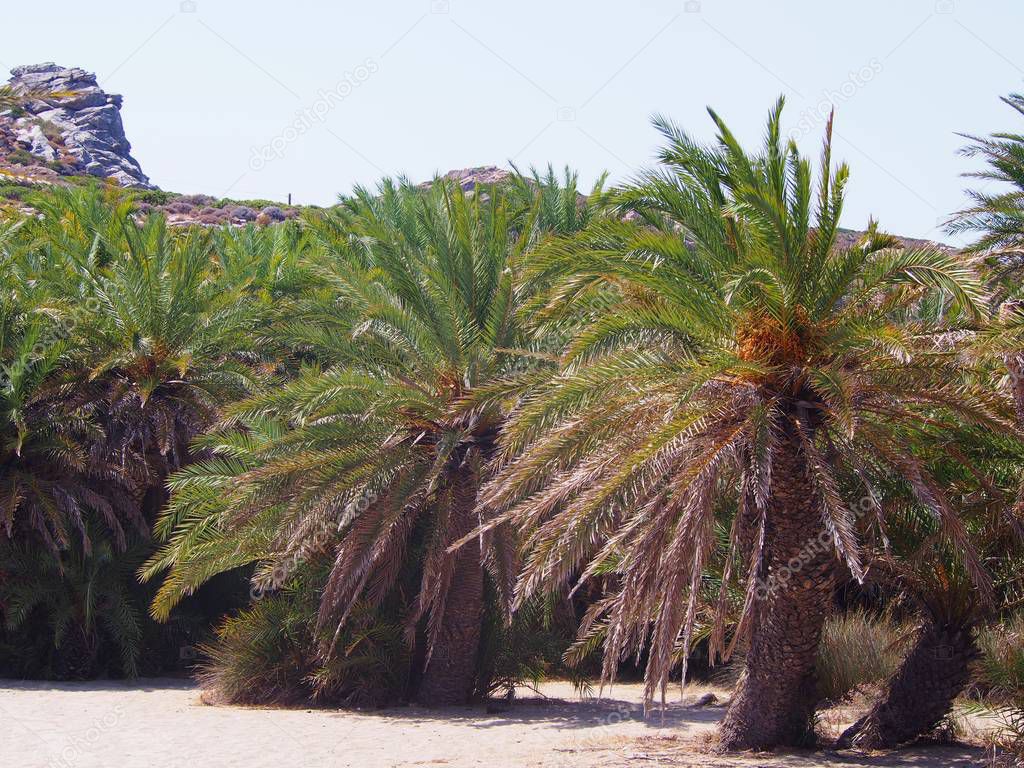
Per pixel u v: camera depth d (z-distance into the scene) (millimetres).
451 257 14500
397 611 14984
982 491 9484
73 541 18016
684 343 9250
